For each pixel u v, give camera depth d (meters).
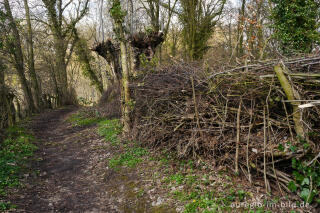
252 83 4.09
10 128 9.33
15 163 5.78
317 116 3.56
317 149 3.24
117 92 12.07
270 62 4.14
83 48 21.59
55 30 22.84
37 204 4.14
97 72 26.33
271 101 3.88
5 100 9.80
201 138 4.61
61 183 5.14
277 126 3.89
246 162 3.92
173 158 5.25
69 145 8.17
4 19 12.28
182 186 4.10
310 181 3.15
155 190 4.24
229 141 4.22
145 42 10.20
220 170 4.27
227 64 4.96
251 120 4.20
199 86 5.01
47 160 6.66
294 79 3.65
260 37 8.57
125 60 7.37
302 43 9.54
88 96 40.44
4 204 3.85
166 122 5.70
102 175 5.33
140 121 6.93
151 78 6.42
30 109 17.03
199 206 3.46
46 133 10.49
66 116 16.30
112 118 11.55
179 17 16.12
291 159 3.52
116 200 4.23
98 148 7.19
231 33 16.20
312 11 9.59
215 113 4.70
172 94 5.62
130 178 4.91
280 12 10.26
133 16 10.05
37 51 23.44
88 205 4.15
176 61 6.13
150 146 6.25
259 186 3.69
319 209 3.02
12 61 14.34
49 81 30.23
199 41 14.84
